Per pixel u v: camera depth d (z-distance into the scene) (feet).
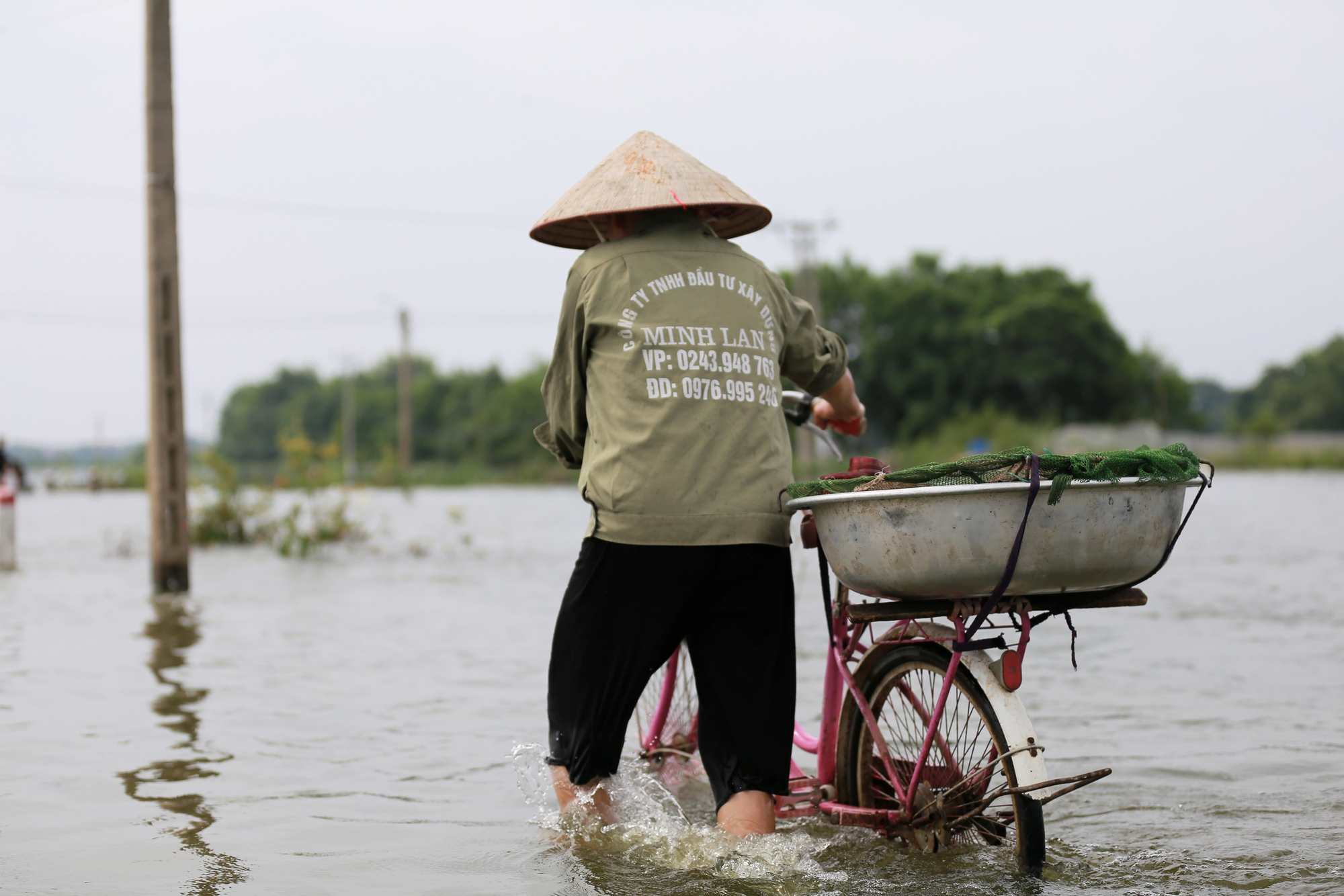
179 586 35.09
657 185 10.87
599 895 9.77
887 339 230.48
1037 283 240.53
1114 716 16.70
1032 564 9.23
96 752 15.12
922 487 9.21
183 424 35.45
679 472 10.34
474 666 21.86
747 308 10.85
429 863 10.73
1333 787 13.02
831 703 11.78
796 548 36.78
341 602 32.12
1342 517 68.90
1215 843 11.09
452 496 147.13
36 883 10.23
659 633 10.56
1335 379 349.41
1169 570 38.32
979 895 9.66
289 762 14.65
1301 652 22.06
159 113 35.22
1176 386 285.43
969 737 10.55
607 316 10.67
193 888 10.09
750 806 10.73
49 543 57.88
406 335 195.11
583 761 10.98
